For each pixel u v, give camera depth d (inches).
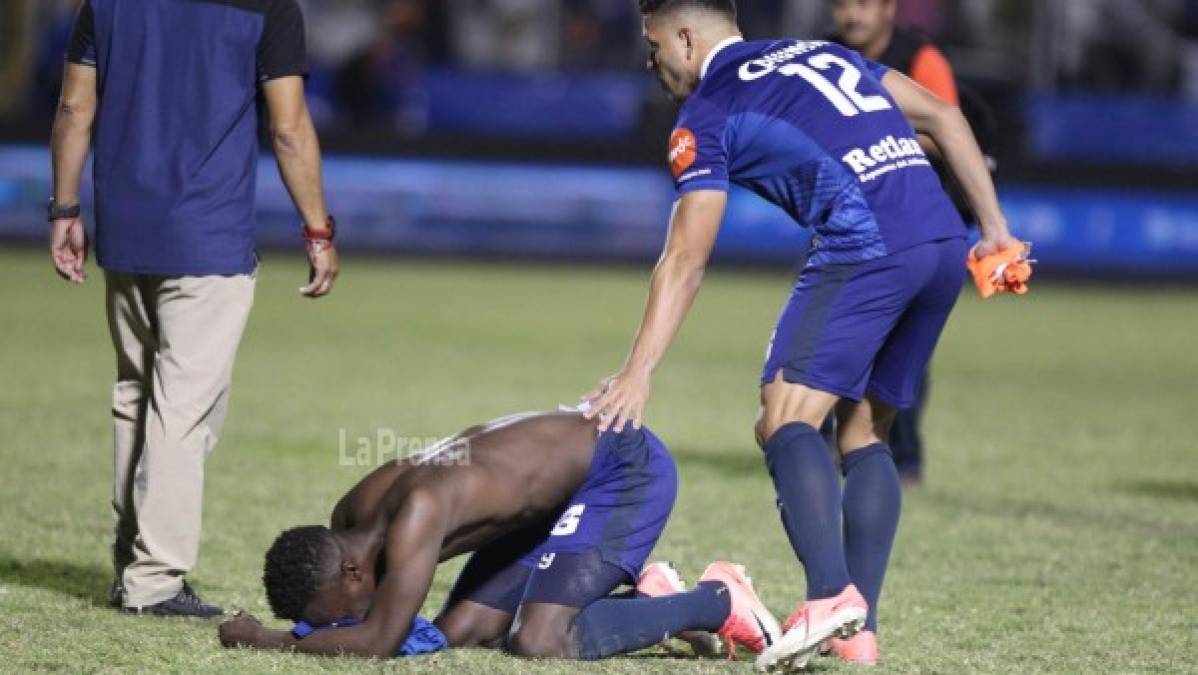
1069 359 1996.8
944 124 729.6
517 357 1800.0
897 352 708.0
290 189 754.8
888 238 672.4
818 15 2815.0
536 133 2982.3
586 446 677.3
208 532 937.5
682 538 965.8
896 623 775.1
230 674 628.1
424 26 3038.9
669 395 1592.0
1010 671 678.5
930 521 1036.5
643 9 714.2
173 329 740.0
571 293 2524.6
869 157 676.1
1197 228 2792.8
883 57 1025.5
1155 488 1187.9
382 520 641.6
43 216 2844.5
